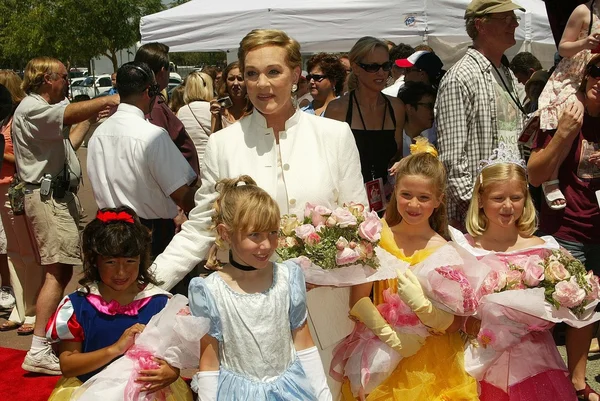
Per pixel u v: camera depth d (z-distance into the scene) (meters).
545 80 6.04
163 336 2.98
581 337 4.08
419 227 3.56
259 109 3.25
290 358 2.89
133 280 3.33
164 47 5.62
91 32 26.53
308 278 3.14
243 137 3.36
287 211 3.27
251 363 2.80
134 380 2.97
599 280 3.57
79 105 4.95
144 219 4.50
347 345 3.42
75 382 3.28
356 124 5.12
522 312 3.25
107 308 3.34
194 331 2.74
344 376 3.42
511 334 3.29
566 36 4.34
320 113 7.00
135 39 27.44
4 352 5.47
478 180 3.69
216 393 2.79
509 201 3.58
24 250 5.71
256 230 2.80
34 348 5.02
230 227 2.84
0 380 4.94
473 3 4.62
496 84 4.57
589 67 4.06
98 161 4.52
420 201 3.43
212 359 2.83
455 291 3.13
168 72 5.61
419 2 7.61
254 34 3.21
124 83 4.54
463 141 4.48
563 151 4.14
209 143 3.43
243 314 2.83
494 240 3.68
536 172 4.18
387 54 5.04
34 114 5.05
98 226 3.30
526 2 9.00
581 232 4.15
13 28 29.95
